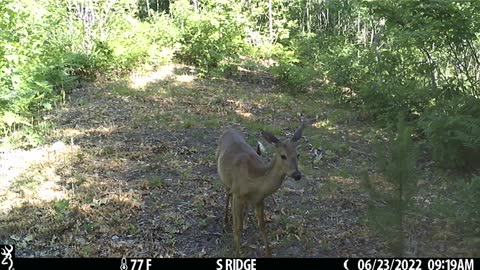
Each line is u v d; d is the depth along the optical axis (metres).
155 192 5.32
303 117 8.30
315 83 10.70
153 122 7.52
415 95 7.30
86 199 5.11
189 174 5.77
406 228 4.27
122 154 6.29
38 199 5.09
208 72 10.60
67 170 5.80
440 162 5.96
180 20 11.96
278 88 10.23
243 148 4.33
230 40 11.09
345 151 6.71
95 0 10.70
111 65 9.98
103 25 10.70
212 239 4.52
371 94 7.67
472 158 5.82
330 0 13.08
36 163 5.97
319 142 6.91
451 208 4.48
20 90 7.02
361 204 5.14
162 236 4.52
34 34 7.99
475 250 4.00
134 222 4.73
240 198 4.09
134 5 12.97
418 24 6.83
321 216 4.94
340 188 5.53
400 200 3.44
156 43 11.53
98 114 7.79
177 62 11.36
